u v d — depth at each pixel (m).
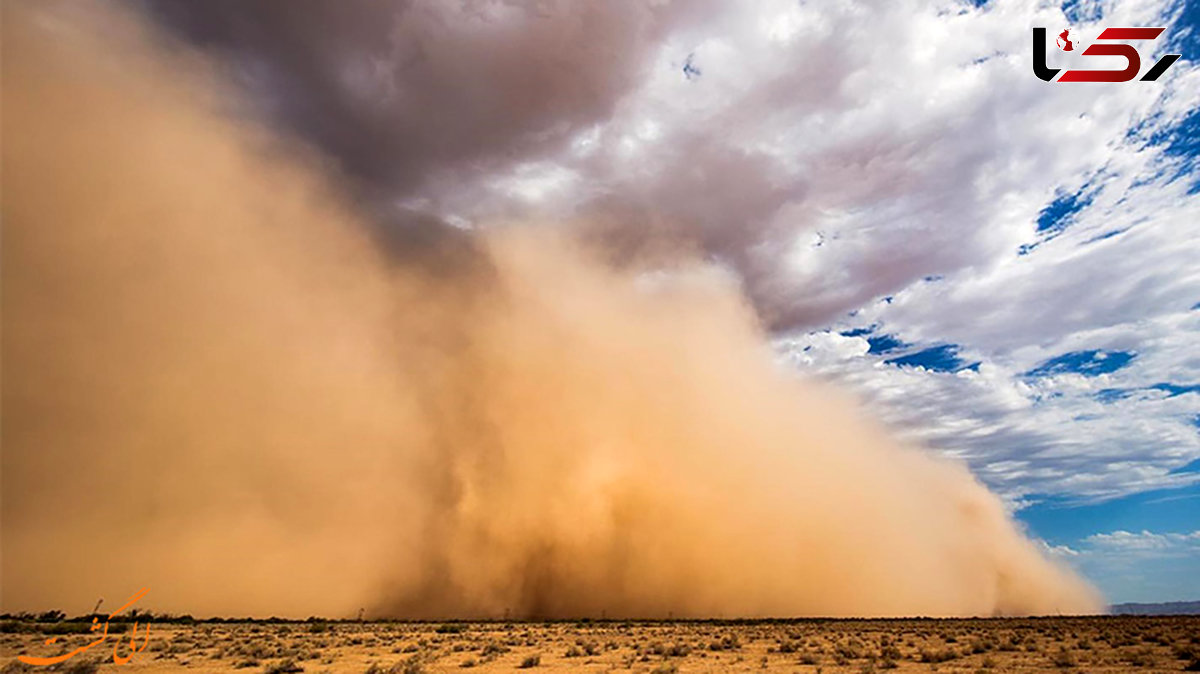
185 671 18.66
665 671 17.06
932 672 16.98
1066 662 18.11
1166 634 27.83
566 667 19.55
